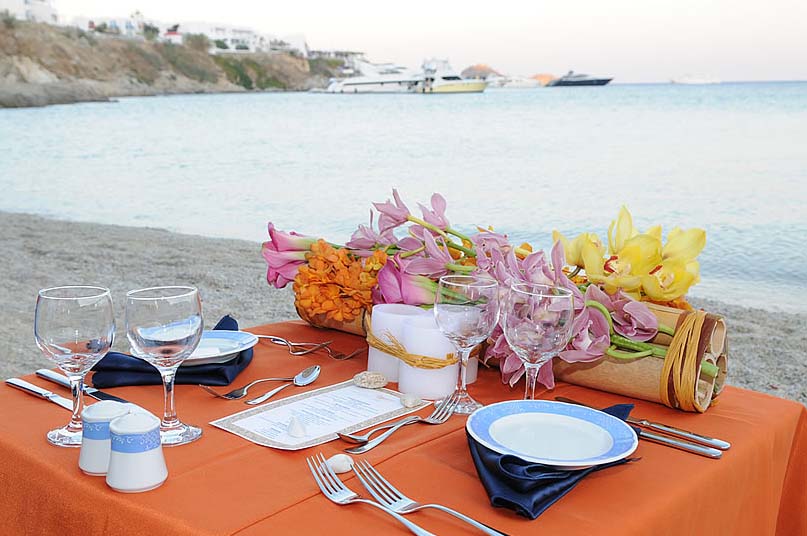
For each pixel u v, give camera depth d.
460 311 1.24
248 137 22.81
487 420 1.13
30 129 24.36
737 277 7.32
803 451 1.42
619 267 1.41
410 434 1.19
